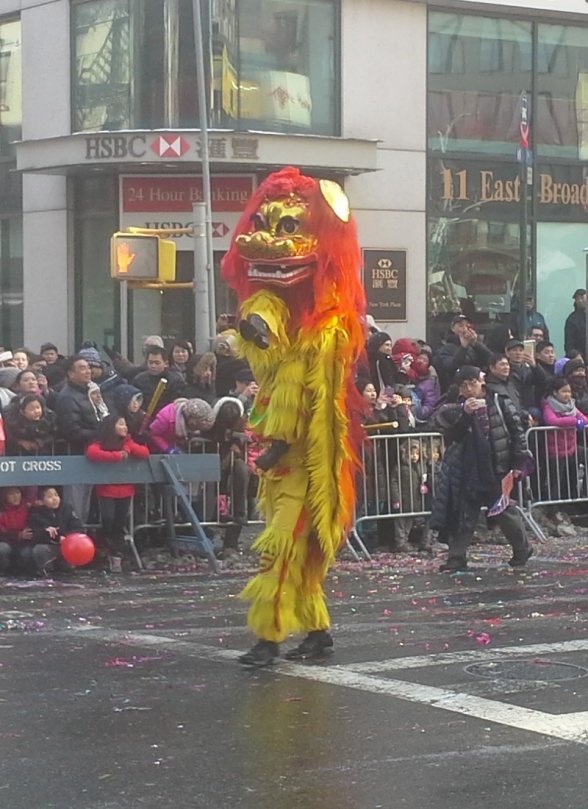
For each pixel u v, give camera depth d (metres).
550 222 27.11
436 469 13.79
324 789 5.76
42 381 13.46
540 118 26.92
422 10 25.55
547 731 6.63
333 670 8.04
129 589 11.44
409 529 13.96
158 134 22.97
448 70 25.91
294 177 8.34
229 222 24.11
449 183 25.98
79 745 6.44
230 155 22.98
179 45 23.84
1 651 8.68
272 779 5.90
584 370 15.84
